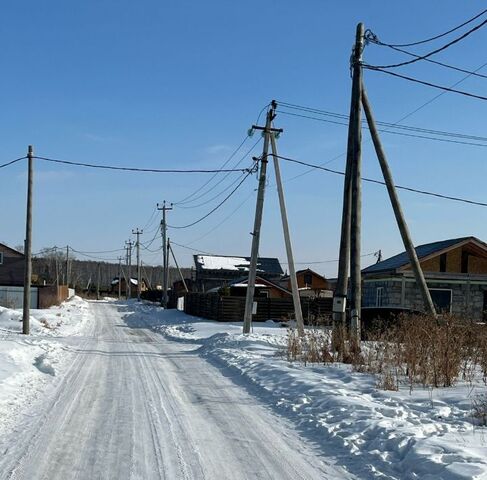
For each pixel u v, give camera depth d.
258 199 22.53
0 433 7.20
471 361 12.40
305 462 6.28
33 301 52.38
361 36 14.92
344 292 14.97
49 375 12.44
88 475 5.65
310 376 11.75
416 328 13.16
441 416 8.00
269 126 21.73
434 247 31.53
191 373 13.33
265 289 46.09
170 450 6.61
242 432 7.60
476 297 30.09
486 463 5.59
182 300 48.62
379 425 7.34
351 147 15.16
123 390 10.62
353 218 14.30
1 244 52.94
